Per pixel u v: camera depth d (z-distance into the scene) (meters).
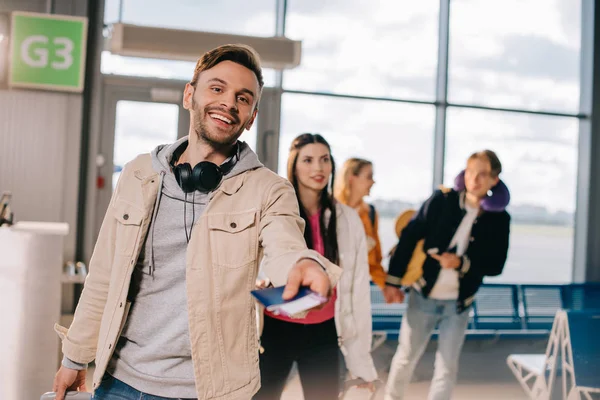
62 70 5.38
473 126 6.89
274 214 1.45
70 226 5.53
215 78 1.48
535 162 7.14
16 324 2.97
